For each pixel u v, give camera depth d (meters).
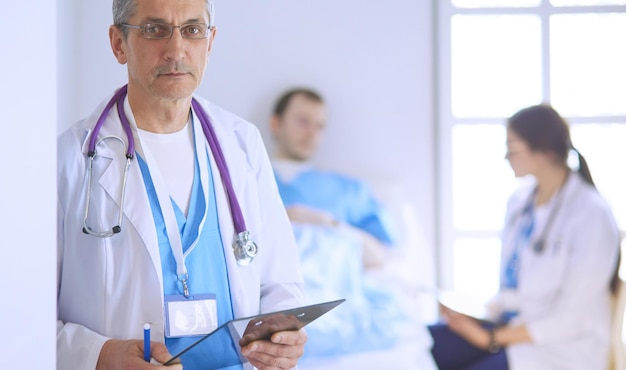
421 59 3.72
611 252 3.29
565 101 3.75
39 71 1.08
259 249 1.57
